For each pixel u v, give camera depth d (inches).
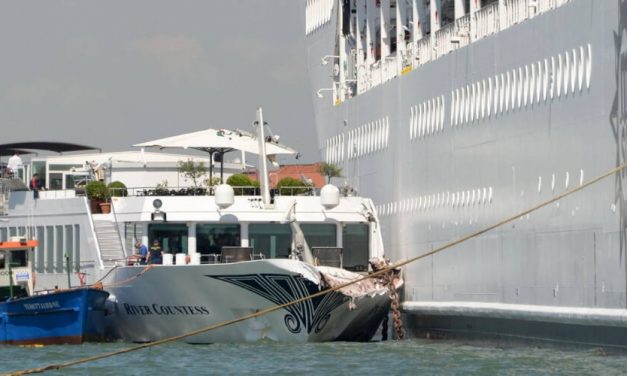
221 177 6245.1
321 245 5610.2
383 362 4475.9
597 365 4001.0
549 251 4451.3
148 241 5580.7
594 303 4190.5
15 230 6545.3
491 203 4877.0
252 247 5438.0
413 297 5565.9
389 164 5935.0
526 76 4611.2
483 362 4306.1
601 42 4138.8
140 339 5634.8
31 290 6176.2
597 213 4173.2
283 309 5157.5
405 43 6003.9
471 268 5034.5
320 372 4271.7
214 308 5285.4
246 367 4443.9
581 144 4254.4
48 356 5064.0
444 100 5295.3
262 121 5629.9
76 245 6087.6
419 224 5546.3
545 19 4475.9
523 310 4564.5
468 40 5226.4
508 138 4744.1
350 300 5108.3
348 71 6845.5
